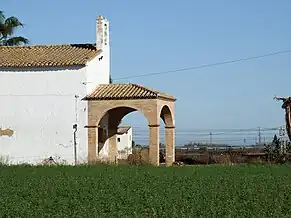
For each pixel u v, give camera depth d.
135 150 55.34
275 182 29.64
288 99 50.62
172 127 50.56
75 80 47.03
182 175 34.06
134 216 19.36
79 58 47.69
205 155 54.12
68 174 35.31
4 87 47.88
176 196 24.11
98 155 48.16
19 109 47.62
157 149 45.78
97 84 49.19
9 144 47.59
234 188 26.97
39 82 47.50
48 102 47.31
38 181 31.20
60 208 21.23
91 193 25.56
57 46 51.38
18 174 35.62
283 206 21.38
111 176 33.75
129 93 46.53
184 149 62.62
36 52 50.06
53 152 47.00
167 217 19.30
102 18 50.72
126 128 67.31
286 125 50.91
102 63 50.69
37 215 19.84
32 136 47.34
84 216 19.42
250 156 51.53
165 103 48.41
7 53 50.16
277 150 48.38
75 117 46.88
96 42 50.47
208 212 19.95
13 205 21.72
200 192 25.48
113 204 21.73
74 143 46.72
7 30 61.59
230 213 19.56
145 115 46.00
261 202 22.17
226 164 44.53
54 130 47.06
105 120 50.59
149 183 29.61
